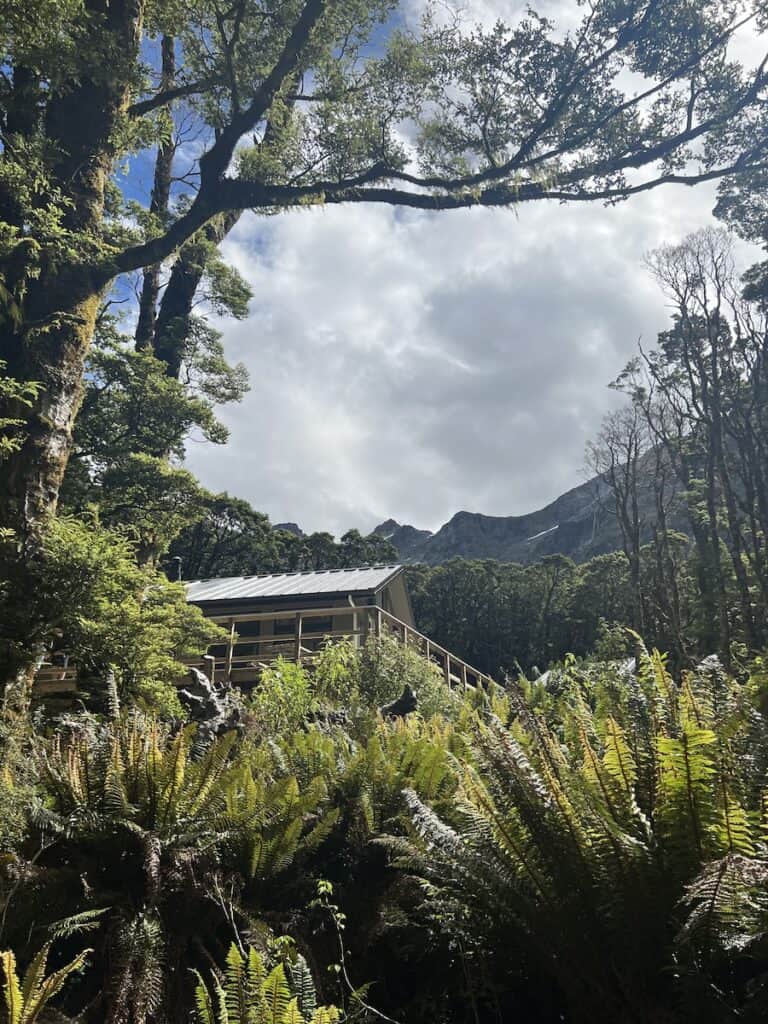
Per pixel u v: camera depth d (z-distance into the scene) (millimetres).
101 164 13797
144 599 10805
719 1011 2295
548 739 3016
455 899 3082
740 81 16938
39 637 9188
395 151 16812
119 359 19547
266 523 46656
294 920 3707
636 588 33281
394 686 9750
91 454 18516
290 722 7461
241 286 26000
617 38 16062
